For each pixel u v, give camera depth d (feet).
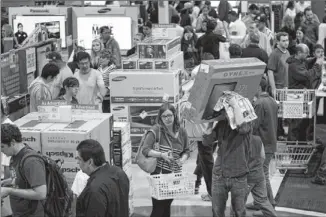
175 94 47.19
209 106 30.91
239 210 32.86
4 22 75.61
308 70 53.21
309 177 46.42
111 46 62.08
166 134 33.96
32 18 74.08
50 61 45.37
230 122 30.91
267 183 38.68
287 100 46.83
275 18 92.73
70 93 41.63
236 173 32.12
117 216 24.90
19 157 26.11
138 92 47.44
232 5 112.37
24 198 25.77
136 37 70.85
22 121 32.99
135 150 48.75
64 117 32.48
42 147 30.66
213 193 32.91
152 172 34.01
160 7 90.17
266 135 38.29
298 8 103.09
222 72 29.68
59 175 26.61
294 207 40.42
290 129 50.21
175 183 33.17
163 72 47.29
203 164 39.11
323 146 51.88
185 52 76.59
